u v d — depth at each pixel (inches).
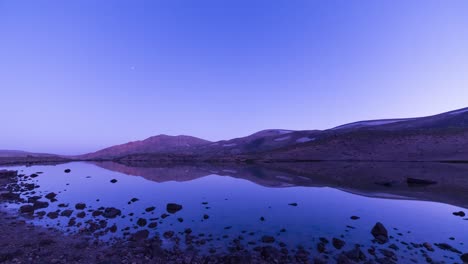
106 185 1035.9
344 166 1815.9
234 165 2630.4
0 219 492.1
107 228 436.1
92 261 296.5
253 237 388.2
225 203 649.0
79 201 690.2
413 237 379.9
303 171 1601.9
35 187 976.9
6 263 288.4
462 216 490.0
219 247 345.1
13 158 3900.1
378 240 366.9
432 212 525.7
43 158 4350.4
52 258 304.7
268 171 1691.7
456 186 824.9
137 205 634.2
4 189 909.2
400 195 716.0
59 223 466.9
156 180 1224.2
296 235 396.2
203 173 1630.2
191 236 391.5
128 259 302.0
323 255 317.1
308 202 645.9
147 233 398.0
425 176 1084.5
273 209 575.5
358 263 292.4
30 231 416.2
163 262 294.5
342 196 721.0
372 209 561.9
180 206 590.6
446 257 306.7
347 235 393.4
